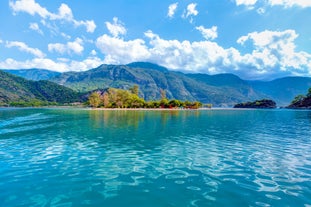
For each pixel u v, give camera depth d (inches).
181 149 768.9
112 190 405.7
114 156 660.7
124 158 636.7
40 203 351.9
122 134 1127.0
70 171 514.9
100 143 873.5
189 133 1183.6
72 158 634.2
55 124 1648.6
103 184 435.2
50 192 395.5
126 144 855.1
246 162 603.5
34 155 667.4
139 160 616.1
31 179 460.4
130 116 2667.3
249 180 462.3
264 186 429.1
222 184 438.6
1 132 1194.6
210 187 422.3
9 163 577.9
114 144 853.8
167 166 560.4
